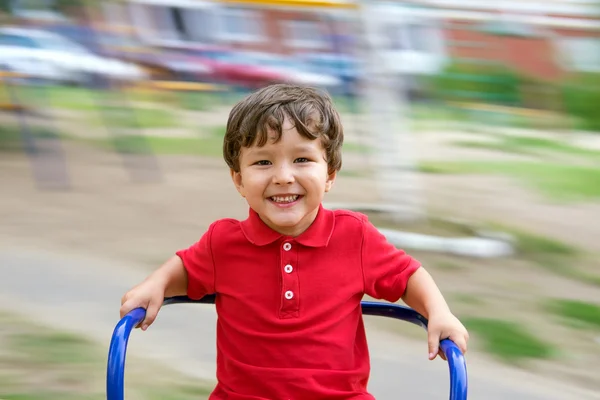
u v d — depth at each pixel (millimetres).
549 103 8859
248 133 1898
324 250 1986
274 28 8836
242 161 1944
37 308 3621
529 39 9086
